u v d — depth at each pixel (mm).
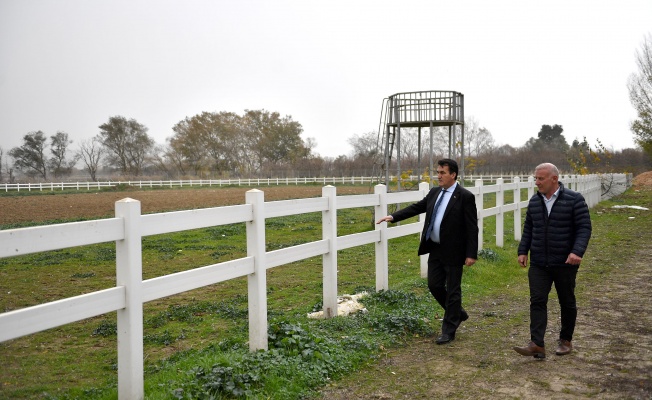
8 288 10469
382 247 8078
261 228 5441
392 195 8336
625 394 4445
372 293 8039
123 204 4047
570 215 5414
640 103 39000
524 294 8711
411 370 5199
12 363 6059
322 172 68000
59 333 7504
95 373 5691
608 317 7078
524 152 73000
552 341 6062
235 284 10781
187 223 4625
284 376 4758
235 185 54406
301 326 6066
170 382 4520
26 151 79375
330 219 6852
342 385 4828
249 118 87062
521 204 14977
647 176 44719
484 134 90812
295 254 6160
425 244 6406
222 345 5809
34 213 27688
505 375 4992
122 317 4098
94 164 80188
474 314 7434
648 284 9148
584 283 9367
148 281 4227
